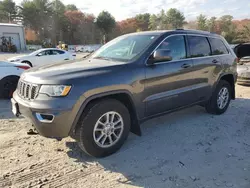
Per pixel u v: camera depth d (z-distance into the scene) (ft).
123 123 11.76
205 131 14.61
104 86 10.68
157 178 9.82
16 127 14.83
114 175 9.99
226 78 18.83
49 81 10.05
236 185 9.33
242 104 20.85
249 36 120.47
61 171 10.17
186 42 14.78
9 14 244.01
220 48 17.71
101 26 271.90
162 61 12.96
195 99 15.46
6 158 11.05
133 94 11.76
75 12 272.10
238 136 13.97
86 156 11.44
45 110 9.80
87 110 10.62
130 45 13.78
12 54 101.50
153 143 12.92
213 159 11.32
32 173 9.95
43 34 249.14
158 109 13.19
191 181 9.61
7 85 21.45
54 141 12.89
